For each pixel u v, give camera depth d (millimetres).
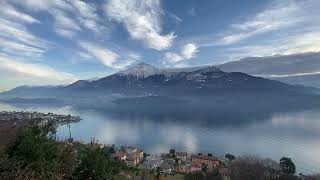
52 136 15320
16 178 10148
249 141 151375
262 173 72562
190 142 146750
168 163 88250
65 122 187875
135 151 103125
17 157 11984
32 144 12773
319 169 96188
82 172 14742
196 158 97125
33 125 14836
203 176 66125
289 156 116062
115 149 105375
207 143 144500
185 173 71000
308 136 168250
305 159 111250
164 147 132000
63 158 14266
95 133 161250
